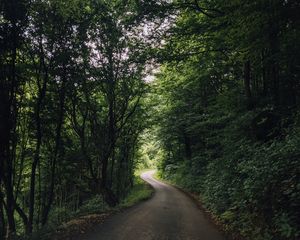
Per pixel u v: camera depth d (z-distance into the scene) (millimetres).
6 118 12227
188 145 39250
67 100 17484
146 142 44688
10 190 13320
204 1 14930
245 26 10414
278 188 9039
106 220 12648
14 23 11352
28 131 15836
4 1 10758
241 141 16406
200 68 22812
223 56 19891
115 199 20328
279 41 10227
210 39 16156
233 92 19812
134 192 34125
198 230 10945
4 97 12125
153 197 24781
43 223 15008
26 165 18750
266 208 9117
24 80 13719
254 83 21469
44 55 13586
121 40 17953
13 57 12086
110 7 15578
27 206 24125
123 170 32562
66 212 23203
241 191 12586
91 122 20891
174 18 15977
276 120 14430
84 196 29516
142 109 27422
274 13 9281
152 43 16578
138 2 14680
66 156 19781
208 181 21391
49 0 11906
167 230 10734
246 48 11297
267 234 7992
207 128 27062
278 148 11242
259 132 14875
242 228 9984
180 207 18094
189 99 31781
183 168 39500
